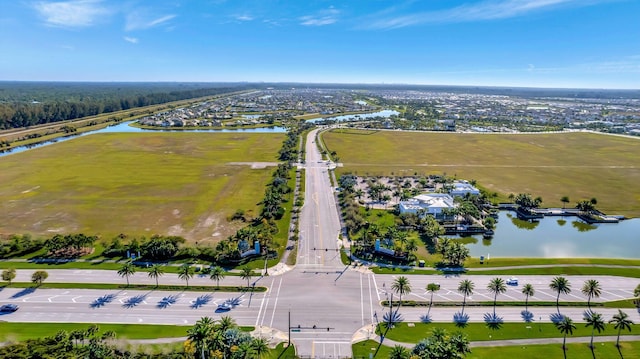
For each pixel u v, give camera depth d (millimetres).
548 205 191875
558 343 90625
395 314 101062
